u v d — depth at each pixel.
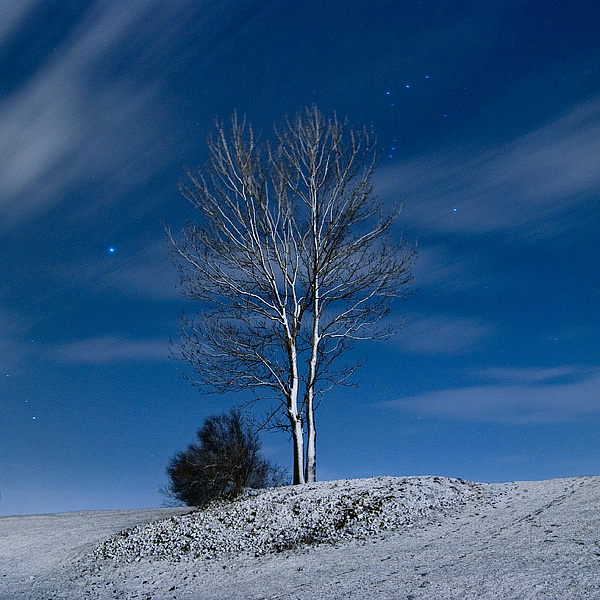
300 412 20.95
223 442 22.98
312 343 21.53
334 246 21.72
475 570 10.13
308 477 20.03
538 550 10.66
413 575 10.46
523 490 15.64
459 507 14.84
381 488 16.53
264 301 22.02
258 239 22.09
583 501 13.39
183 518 17.33
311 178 21.72
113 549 15.61
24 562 15.69
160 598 11.70
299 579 11.45
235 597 10.98
